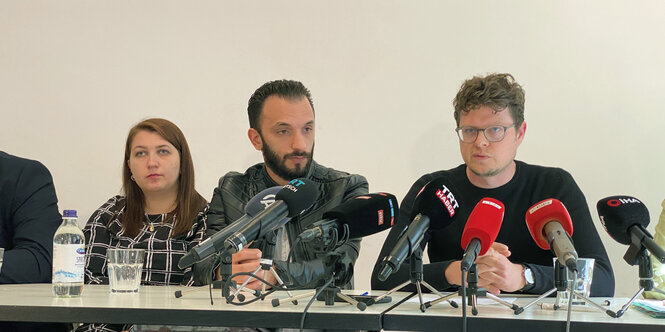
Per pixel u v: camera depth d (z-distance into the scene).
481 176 2.36
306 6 3.30
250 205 1.67
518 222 2.40
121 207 2.84
